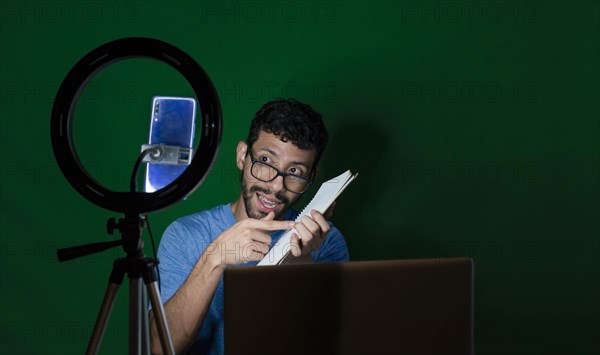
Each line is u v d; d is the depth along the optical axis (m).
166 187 1.19
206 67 2.02
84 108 2.01
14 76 2.02
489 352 2.10
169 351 1.21
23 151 2.04
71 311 2.06
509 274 2.08
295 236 1.51
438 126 2.04
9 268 2.05
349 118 2.04
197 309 1.65
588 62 2.05
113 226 1.20
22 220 2.04
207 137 1.20
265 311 1.07
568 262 2.09
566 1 2.04
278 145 1.80
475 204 2.07
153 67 2.00
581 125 2.06
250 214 1.85
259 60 2.02
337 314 1.09
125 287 2.05
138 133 2.01
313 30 2.02
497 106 2.05
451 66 2.04
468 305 1.14
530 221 2.07
